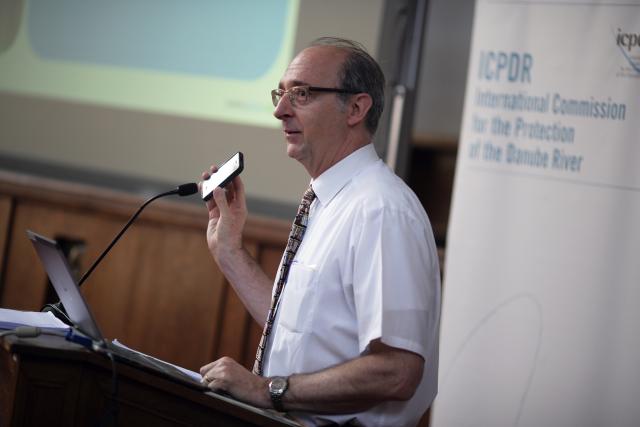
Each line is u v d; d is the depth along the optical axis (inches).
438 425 159.0
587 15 152.1
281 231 213.2
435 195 271.4
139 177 238.8
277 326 108.7
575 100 152.1
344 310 103.0
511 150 156.9
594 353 147.9
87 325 92.0
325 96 109.0
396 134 189.9
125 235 233.0
